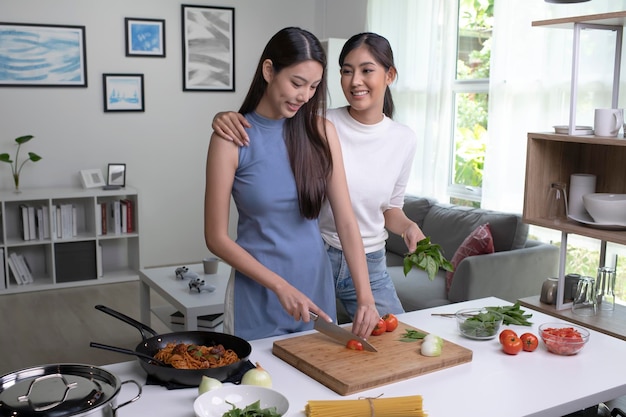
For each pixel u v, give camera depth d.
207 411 1.42
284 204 1.90
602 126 2.47
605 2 3.65
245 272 1.80
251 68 6.17
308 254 1.97
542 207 2.78
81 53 5.46
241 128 1.81
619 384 1.62
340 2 6.02
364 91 2.16
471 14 4.77
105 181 5.69
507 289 3.62
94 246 5.38
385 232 2.40
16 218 5.41
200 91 5.95
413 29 5.09
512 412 1.46
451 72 4.75
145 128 5.79
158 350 1.69
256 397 1.46
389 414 1.42
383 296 2.36
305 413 1.44
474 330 1.88
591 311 2.62
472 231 4.04
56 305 4.86
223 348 1.67
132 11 5.60
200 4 5.85
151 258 5.97
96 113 5.59
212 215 1.83
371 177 2.26
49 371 1.36
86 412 1.18
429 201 4.59
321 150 1.91
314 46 1.73
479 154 4.80
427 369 1.65
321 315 1.77
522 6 4.15
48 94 5.40
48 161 5.48
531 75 4.16
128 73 5.65
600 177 2.76
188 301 3.68
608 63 3.64
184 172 6.00
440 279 3.95
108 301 4.97
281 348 1.73
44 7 5.31
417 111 5.12
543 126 4.10
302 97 1.75
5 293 5.10
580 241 3.79
